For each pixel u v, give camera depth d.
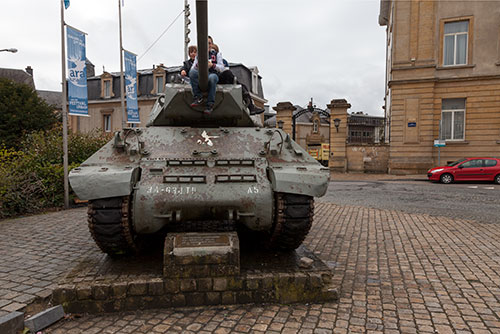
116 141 4.95
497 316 3.76
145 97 32.28
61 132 13.15
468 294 4.30
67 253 5.83
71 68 9.91
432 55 20.62
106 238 4.34
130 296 3.88
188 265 3.93
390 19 29.09
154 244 5.56
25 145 13.12
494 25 19.91
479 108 20.28
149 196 4.18
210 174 4.45
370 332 3.44
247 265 4.52
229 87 5.27
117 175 4.14
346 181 18.61
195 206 4.23
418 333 3.43
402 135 21.33
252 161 4.67
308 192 4.36
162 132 5.18
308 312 3.84
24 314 3.73
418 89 20.83
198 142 5.03
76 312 3.80
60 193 10.66
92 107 34.53
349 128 40.22
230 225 6.81
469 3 20.17
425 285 4.58
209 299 3.98
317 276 4.08
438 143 19.61
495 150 20.20
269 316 3.75
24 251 5.93
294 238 4.73
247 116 5.77
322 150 23.89
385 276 4.90
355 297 4.22
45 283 4.54
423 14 20.62
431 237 6.96
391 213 9.45
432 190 14.49
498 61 19.84
